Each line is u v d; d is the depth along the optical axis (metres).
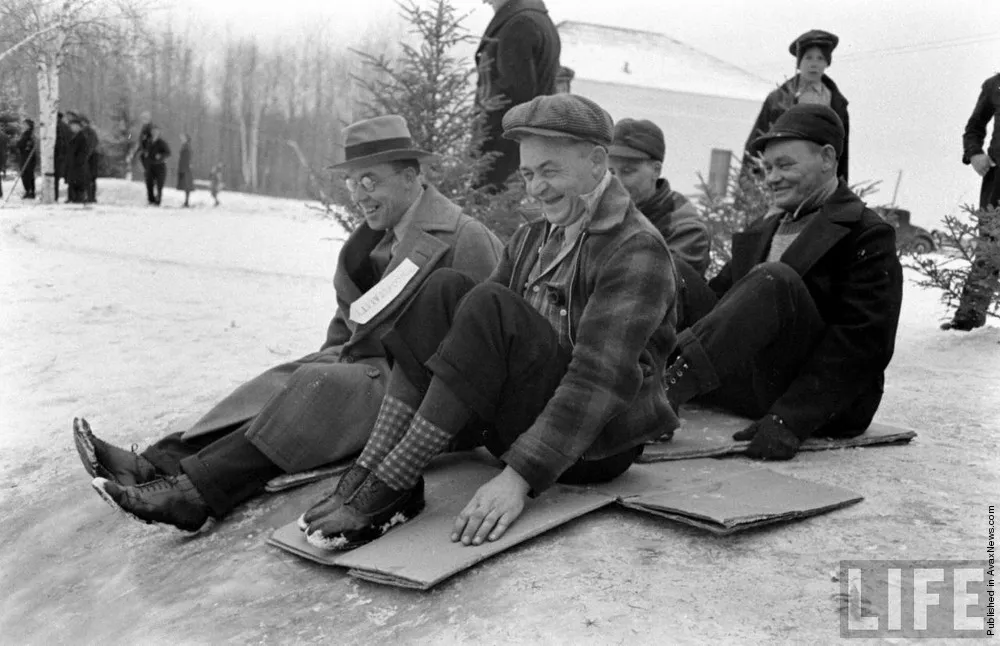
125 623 2.76
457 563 2.44
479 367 2.57
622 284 2.60
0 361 5.80
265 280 9.22
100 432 4.49
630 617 2.16
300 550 2.75
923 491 2.95
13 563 3.43
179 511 3.08
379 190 3.44
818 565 2.40
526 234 2.97
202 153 60.72
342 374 3.24
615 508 2.80
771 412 3.29
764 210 6.70
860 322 3.26
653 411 2.79
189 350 6.12
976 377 5.07
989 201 6.61
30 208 17.67
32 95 22.34
